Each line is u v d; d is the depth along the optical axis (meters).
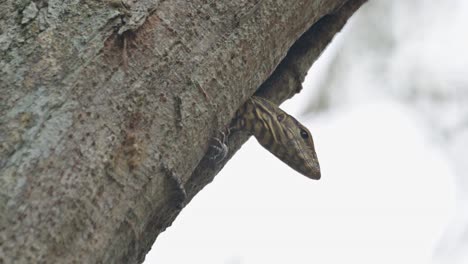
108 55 8.59
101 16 8.77
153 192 8.67
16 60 8.20
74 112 8.09
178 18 9.40
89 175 7.91
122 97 8.52
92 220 7.83
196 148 9.38
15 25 8.47
